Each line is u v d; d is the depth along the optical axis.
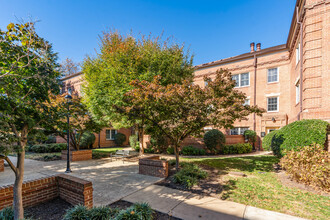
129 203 4.64
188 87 7.43
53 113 3.97
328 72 9.34
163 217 3.90
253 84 16.88
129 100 7.73
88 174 7.77
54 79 3.76
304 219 3.76
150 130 12.94
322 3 9.71
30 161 11.25
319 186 5.48
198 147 13.58
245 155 12.60
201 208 4.31
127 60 10.67
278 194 5.17
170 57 11.19
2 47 3.12
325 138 7.33
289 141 7.72
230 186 5.85
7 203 3.91
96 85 10.71
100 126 12.77
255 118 16.34
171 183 6.24
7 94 3.19
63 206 4.30
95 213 3.60
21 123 3.60
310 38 10.03
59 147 15.87
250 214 3.99
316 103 9.60
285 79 15.41
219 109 7.48
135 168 8.95
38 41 3.55
